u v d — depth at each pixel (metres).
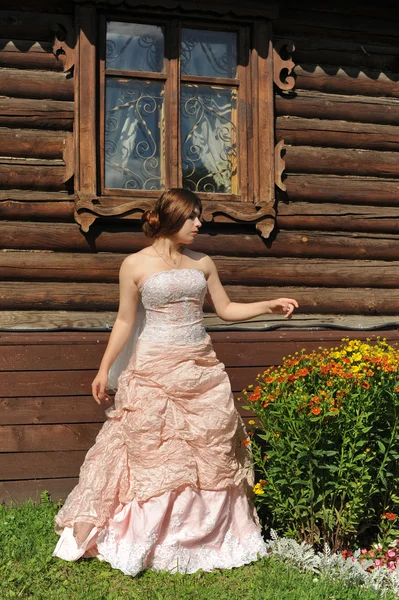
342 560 3.83
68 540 3.91
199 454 3.95
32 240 4.98
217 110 5.49
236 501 4.07
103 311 5.08
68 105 5.16
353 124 5.68
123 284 4.12
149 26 5.38
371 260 5.62
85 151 5.07
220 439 3.98
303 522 4.14
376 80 5.76
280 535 4.32
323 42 5.67
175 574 3.71
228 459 4.00
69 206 5.07
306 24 5.62
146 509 3.83
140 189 5.30
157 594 3.44
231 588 3.66
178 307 4.05
